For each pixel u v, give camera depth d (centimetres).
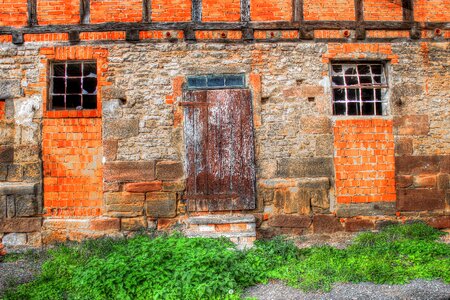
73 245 638
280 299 433
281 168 672
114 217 658
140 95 669
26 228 651
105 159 660
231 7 681
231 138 667
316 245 622
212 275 449
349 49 684
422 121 687
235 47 678
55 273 512
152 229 658
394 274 479
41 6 668
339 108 702
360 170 675
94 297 433
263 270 496
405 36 694
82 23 669
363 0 691
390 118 683
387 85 696
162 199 661
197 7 679
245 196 663
